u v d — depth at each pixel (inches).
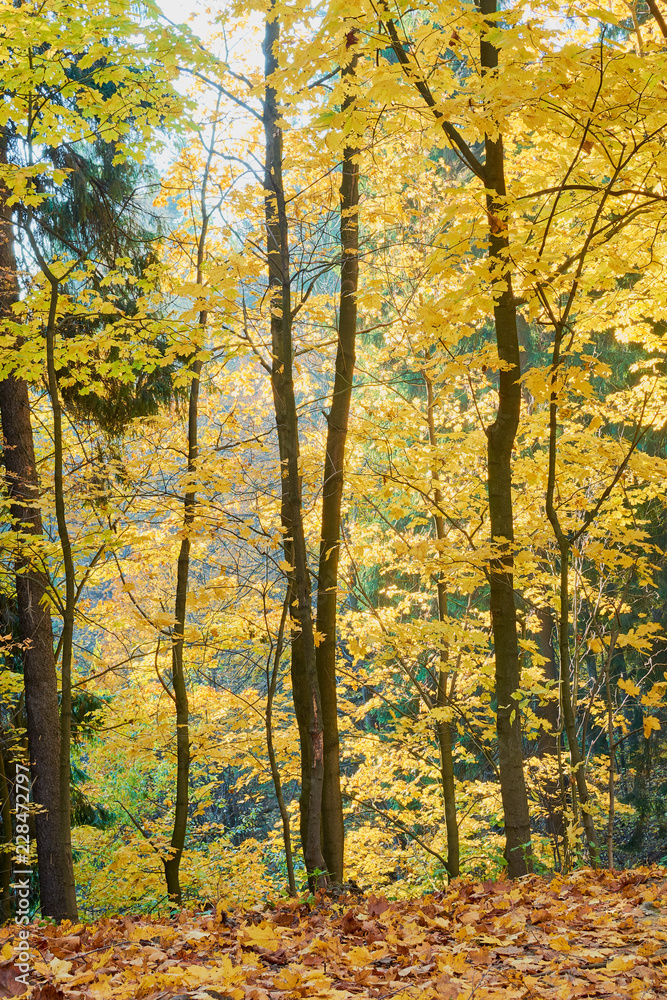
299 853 441.4
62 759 226.1
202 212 309.9
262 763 332.2
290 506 227.3
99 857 402.9
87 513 307.0
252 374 381.7
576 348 279.9
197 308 204.8
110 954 132.3
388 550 371.9
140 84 237.6
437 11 181.5
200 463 247.6
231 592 295.7
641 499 317.1
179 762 309.4
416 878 408.5
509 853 220.5
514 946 128.2
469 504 336.2
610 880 183.3
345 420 280.5
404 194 336.8
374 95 175.6
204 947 141.4
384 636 301.0
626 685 199.9
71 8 216.5
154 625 249.1
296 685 271.1
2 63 239.1
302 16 188.4
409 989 105.9
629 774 495.8
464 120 200.8
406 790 404.2
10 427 316.5
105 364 267.6
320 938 142.4
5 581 353.4
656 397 288.0
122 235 326.0
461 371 220.1
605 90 171.6
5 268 277.9
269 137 249.6
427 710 370.0
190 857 375.2
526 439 314.8
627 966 111.7
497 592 231.8
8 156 328.5
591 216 252.8
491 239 205.2
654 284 267.6
